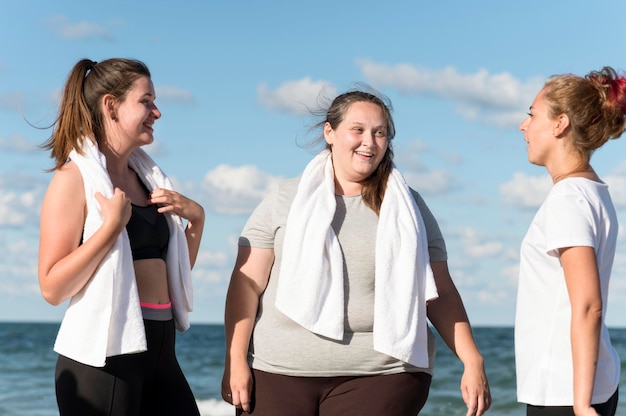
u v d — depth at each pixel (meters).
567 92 3.63
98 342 3.82
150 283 4.09
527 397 3.55
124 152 4.18
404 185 4.46
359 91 4.45
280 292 4.27
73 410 3.88
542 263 3.59
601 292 3.41
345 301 4.24
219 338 45.31
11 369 24.62
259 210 4.54
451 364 24.80
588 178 3.61
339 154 4.39
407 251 4.28
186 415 4.18
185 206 4.25
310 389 4.24
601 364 3.49
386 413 4.17
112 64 4.12
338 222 4.35
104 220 3.78
